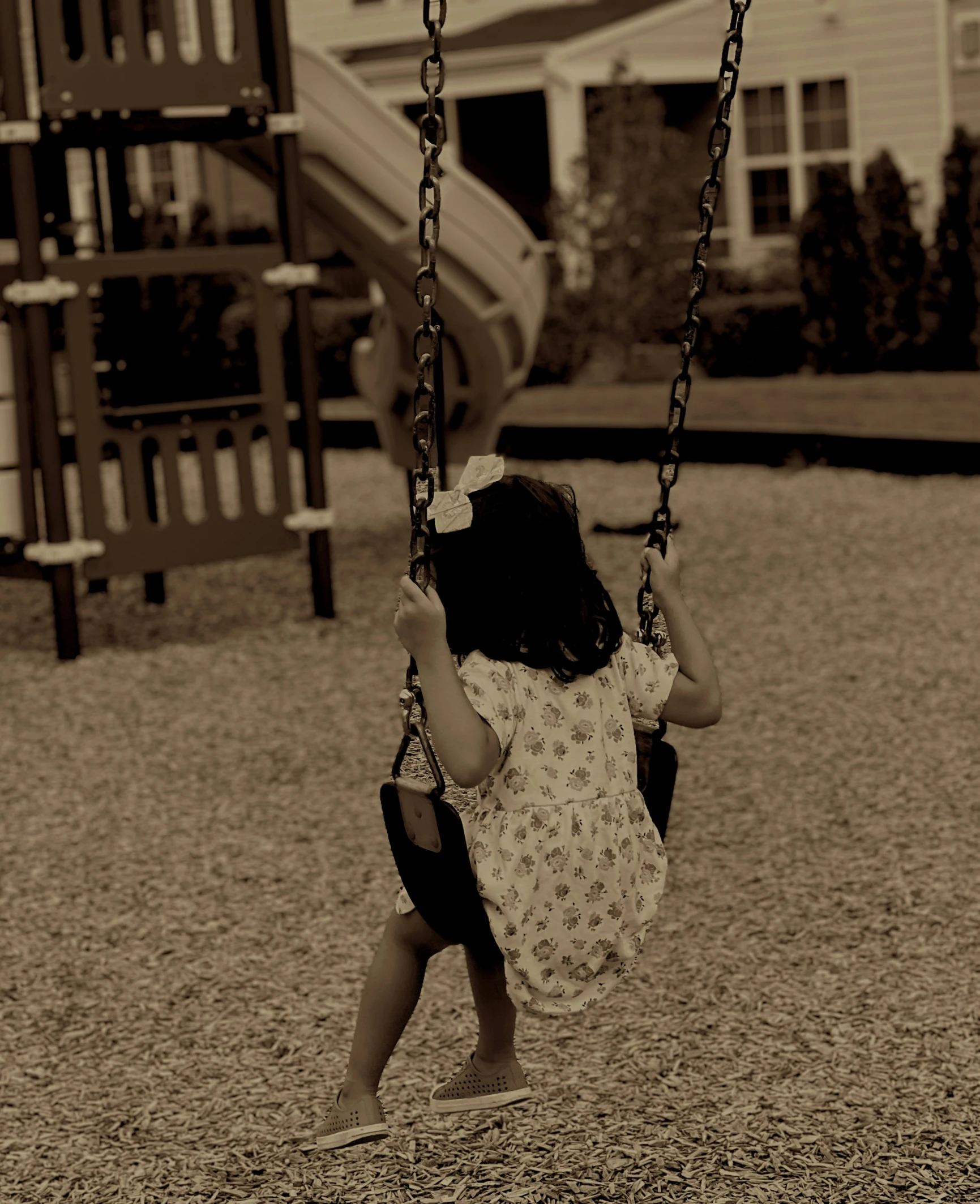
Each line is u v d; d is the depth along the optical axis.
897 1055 3.95
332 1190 3.48
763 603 9.38
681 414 3.31
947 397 16.19
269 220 26.34
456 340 11.58
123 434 8.77
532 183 28.22
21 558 8.92
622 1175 3.46
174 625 9.70
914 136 22.06
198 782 6.54
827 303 18.72
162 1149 3.71
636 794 3.16
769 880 5.16
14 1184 3.57
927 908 4.86
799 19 22.80
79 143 9.03
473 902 2.95
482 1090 3.37
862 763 6.33
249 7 8.91
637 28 23.05
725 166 23.83
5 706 7.94
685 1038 4.11
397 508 13.83
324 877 5.41
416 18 25.62
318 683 8.09
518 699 3.03
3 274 8.47
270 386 9.27
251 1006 4.45
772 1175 3.42
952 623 8.60
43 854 5.77
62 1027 4.38
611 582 10.20
